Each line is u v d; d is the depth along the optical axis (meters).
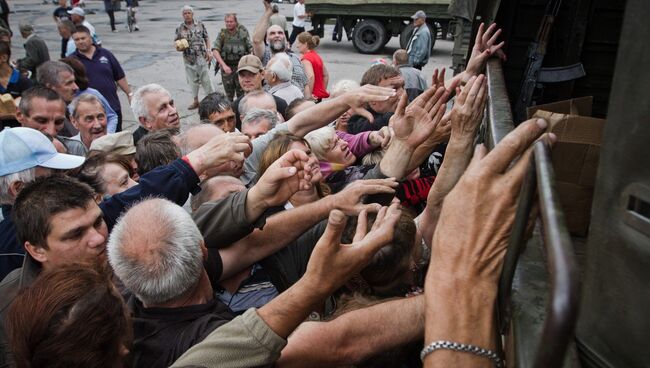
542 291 0.91
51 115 3.48
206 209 1.88
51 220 1.88
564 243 0.60
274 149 2.30
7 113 4.29
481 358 0.87
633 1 0.70
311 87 7.17
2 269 2.27
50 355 1.18
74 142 3.95
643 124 0.69
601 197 0.77
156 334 1.47
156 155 2.88
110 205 2.12
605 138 0.76
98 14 23.84
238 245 1.90
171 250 1.48
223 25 19.05
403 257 1.57
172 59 13.82
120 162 2.83
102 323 1.22
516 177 0.90
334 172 2.91
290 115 4.01
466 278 0.91
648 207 0.69
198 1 27.34
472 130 1.77
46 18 21.75
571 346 0.82
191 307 1.53
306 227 1.93
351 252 1.20
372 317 1.41
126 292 1.73
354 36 13.91
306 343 1.34
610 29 3.22
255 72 5.34
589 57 3.34
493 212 0.91
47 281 1.27
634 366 0.72
